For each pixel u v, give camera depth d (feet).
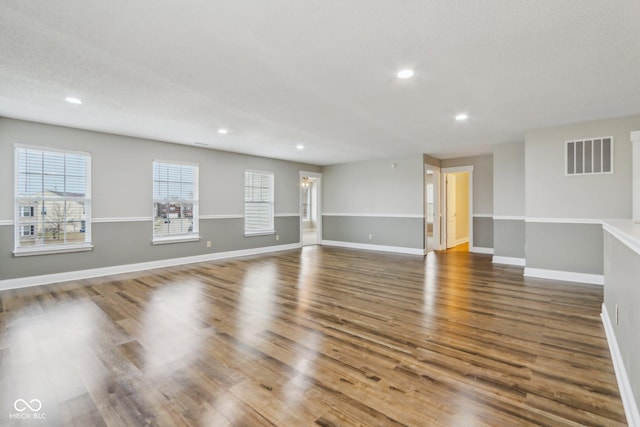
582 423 5.35
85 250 15.89
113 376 6.82
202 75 9.42
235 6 6.17
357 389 6.35
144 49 7.91
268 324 9.77
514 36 7.23
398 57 8.29
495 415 5.55
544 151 15.55
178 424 5.34
